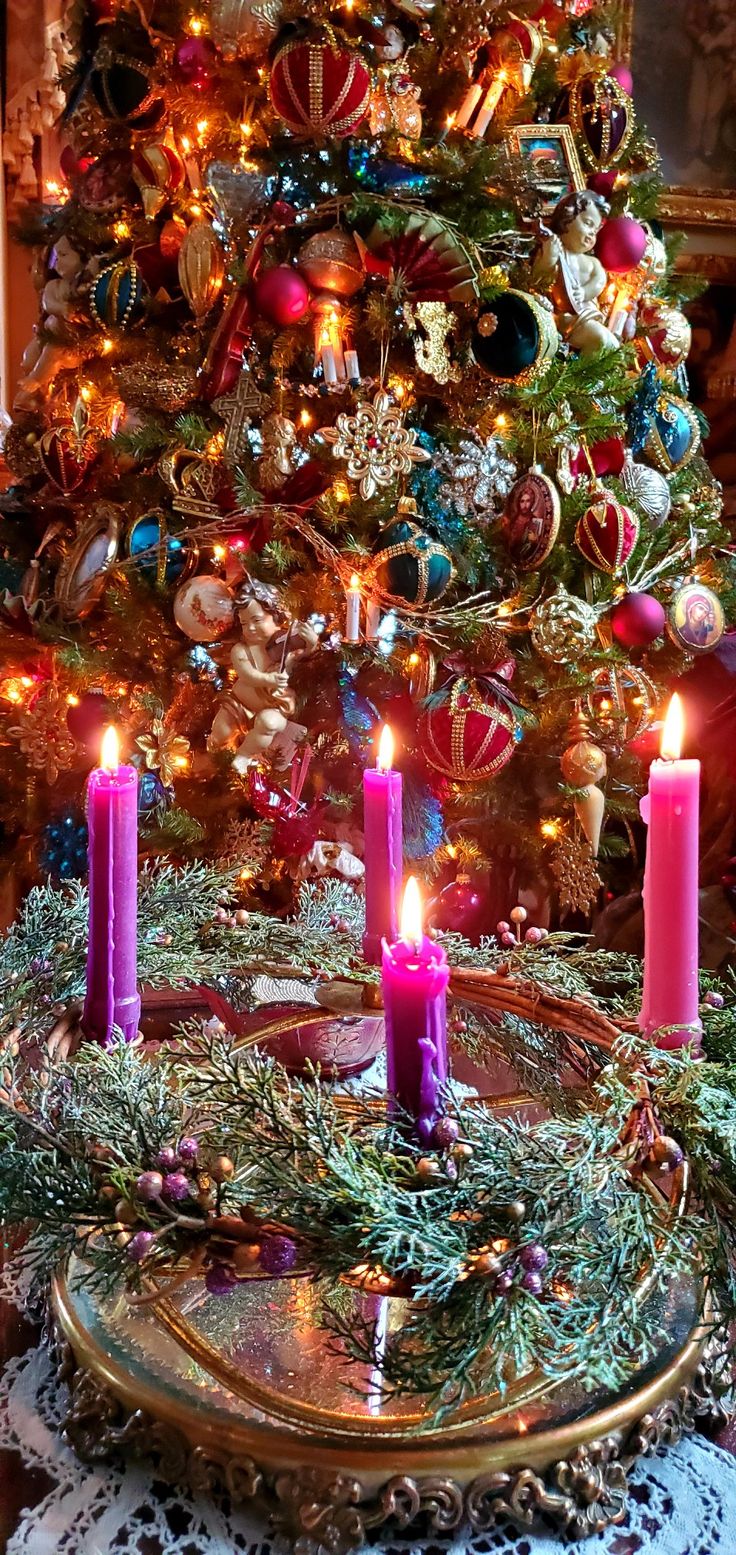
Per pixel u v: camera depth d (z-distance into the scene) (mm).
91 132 1176
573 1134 497
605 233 1015
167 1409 500
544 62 1086
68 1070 550
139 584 1055
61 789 1169
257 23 976
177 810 1065
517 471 1032
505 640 1023
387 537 968
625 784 1116
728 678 1194
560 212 1001
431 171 990
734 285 1734
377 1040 756
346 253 960
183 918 729
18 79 1734
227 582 1031
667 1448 524
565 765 1023
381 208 937
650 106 1689
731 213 1698
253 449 1044
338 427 962
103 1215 479
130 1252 453
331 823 1090
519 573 1029
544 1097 685
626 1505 495
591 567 1036
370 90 956
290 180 1012
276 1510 481
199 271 1027
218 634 1015
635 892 1205
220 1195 470
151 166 1089
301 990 756
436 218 938
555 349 947
